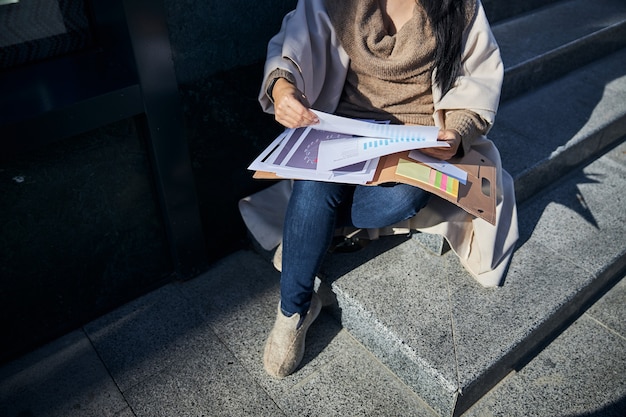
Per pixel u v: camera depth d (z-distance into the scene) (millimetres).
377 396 1726
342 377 1783
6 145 1479
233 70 1899
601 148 2562
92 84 1632
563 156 2287
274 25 1938
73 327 1963
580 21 2951
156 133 1764
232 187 2127
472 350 1649
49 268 1809
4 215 1642
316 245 1625
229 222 2199
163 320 1986
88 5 1722
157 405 1709
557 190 2320
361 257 1983
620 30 2959
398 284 1873
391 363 1779
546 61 2635
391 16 1663
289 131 1663
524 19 2975
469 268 1893
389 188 1660
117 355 1863
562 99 2617
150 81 1668
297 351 1771
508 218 1896
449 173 1551
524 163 2182
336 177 1480
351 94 1777
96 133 1699
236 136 2031
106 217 1858
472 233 1869
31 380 1786
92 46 1808
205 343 1901
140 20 1561
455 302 1808
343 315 1915
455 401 1576
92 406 1710
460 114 1646
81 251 1858
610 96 2637
